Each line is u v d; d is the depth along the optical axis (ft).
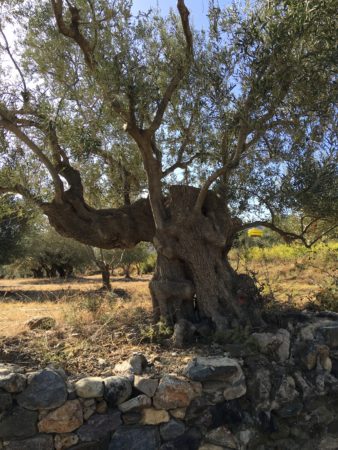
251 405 15.08
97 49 17.24
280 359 16.66
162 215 18.63
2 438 12.78
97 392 13.34
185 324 17.13
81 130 17.67
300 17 13.98
